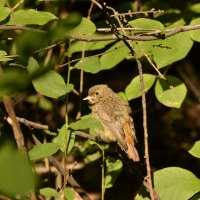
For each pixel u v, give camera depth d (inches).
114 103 416.5
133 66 569.6
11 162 143.8
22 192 142.1
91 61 251.9
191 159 604.1
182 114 644.1
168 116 633.6
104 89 429.1
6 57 272.4
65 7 489.7
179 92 331.6
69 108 519.5
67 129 231.8
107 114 404.5
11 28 262.8
